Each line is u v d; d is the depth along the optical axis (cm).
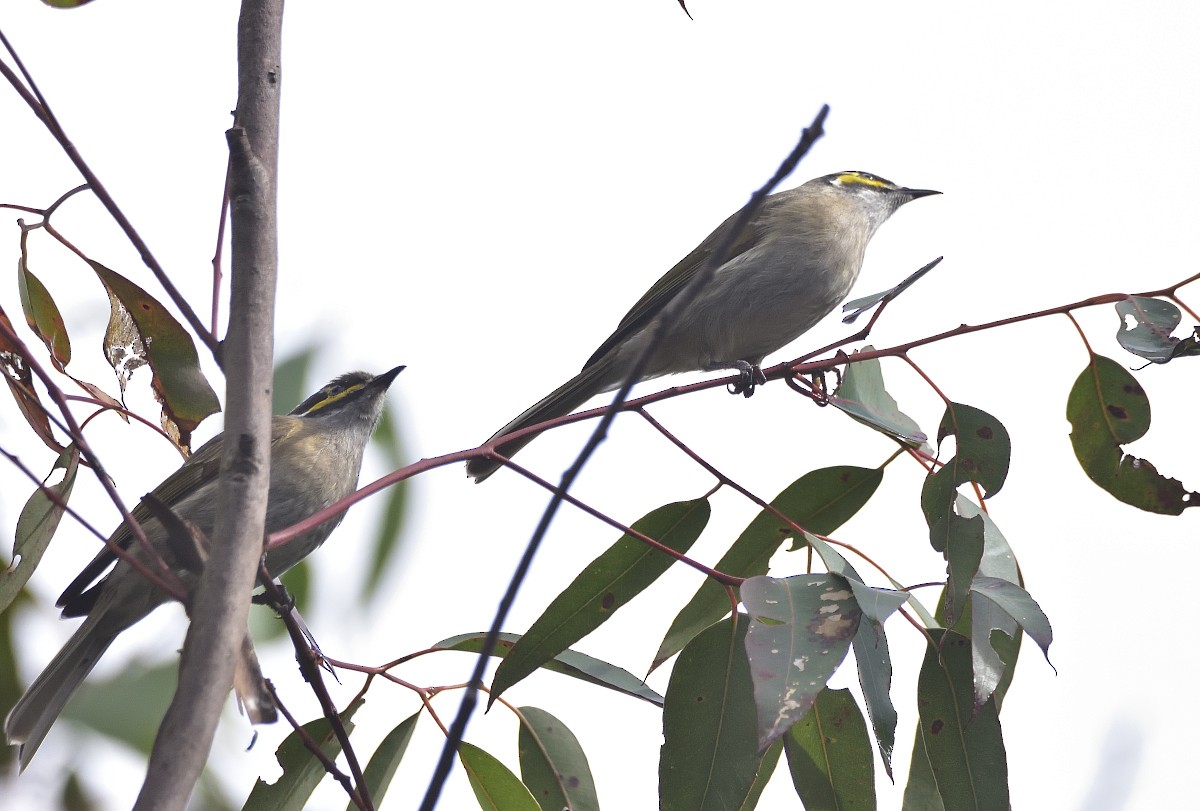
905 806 698
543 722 729
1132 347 675
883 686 623
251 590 458
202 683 428
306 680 541
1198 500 726
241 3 568
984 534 703
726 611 745
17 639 912
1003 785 675
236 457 479
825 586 600
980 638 676
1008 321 696
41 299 691
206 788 908
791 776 717
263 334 507
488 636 449
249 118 546
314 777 705
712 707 685
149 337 709
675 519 728
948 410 681
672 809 674
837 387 766
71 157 493
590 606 712
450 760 447
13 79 486
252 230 520
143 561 866
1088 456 740
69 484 685
